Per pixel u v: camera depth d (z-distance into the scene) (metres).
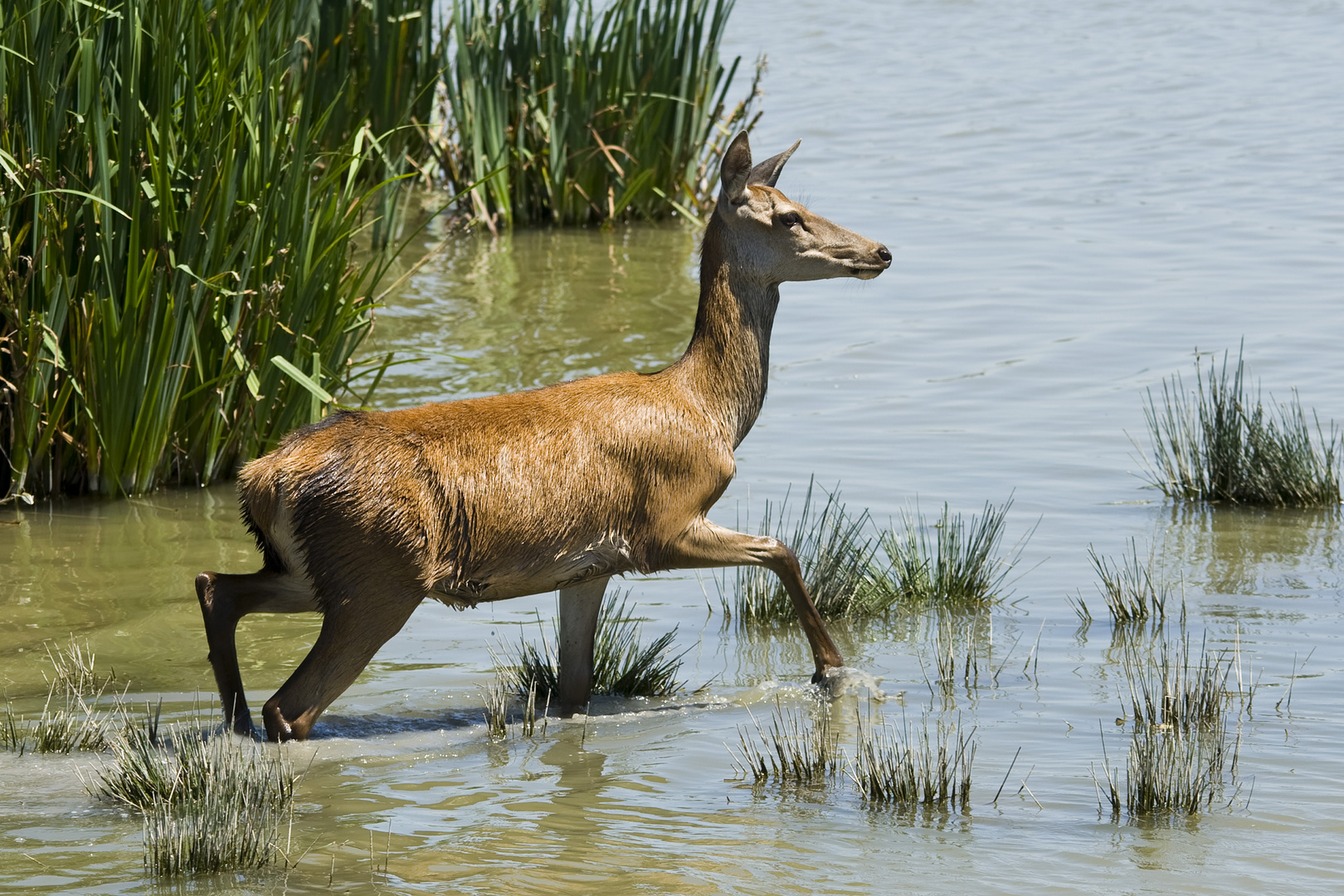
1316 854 9.30
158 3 16.38
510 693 12.61
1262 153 36.09
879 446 19.27
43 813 9.90
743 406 12.54
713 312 12.48
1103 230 30.19
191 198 16.38
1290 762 10.75
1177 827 9.71
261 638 13.66
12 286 16.02
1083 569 15.49
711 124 33.16
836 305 26.12
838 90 44.75
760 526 16.20
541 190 32.53
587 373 21.94
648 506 11.99
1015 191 33.59
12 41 15.78
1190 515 17.16
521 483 11.44
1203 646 13.27
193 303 16.64
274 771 10.56
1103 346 23.23
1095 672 12.80
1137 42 51.97
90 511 16.75
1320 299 25.11
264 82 17.16
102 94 16.31
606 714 12.20
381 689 12.62
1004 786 10.44
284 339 17.27
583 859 9.28
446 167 32.56
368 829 9.76
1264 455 17.62
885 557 15.64
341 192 19.08
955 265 28.12
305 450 11.06
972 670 12.98
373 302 18.20
